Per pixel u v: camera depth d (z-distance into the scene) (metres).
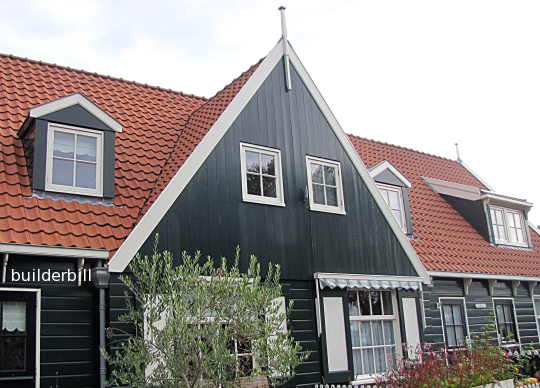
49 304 9.43
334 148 14.03
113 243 10.04
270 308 9.09
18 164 10.47
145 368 8.92
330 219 13.34
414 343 14.06
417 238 16.70
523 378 14.30
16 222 9.41
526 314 18.78
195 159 11.27
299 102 13.70
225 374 8.52
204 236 11.08
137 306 9.87
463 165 23.75
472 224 19.30
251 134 12.48
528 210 20.77
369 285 13.26
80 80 13.63
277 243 12.23
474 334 16.23
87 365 9.54
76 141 10.83
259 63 13.63
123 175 11.48
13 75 12.52
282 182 12.72
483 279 17.48
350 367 12.59
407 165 20.66
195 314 8.47
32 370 9.05
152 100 14.38
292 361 9.13
